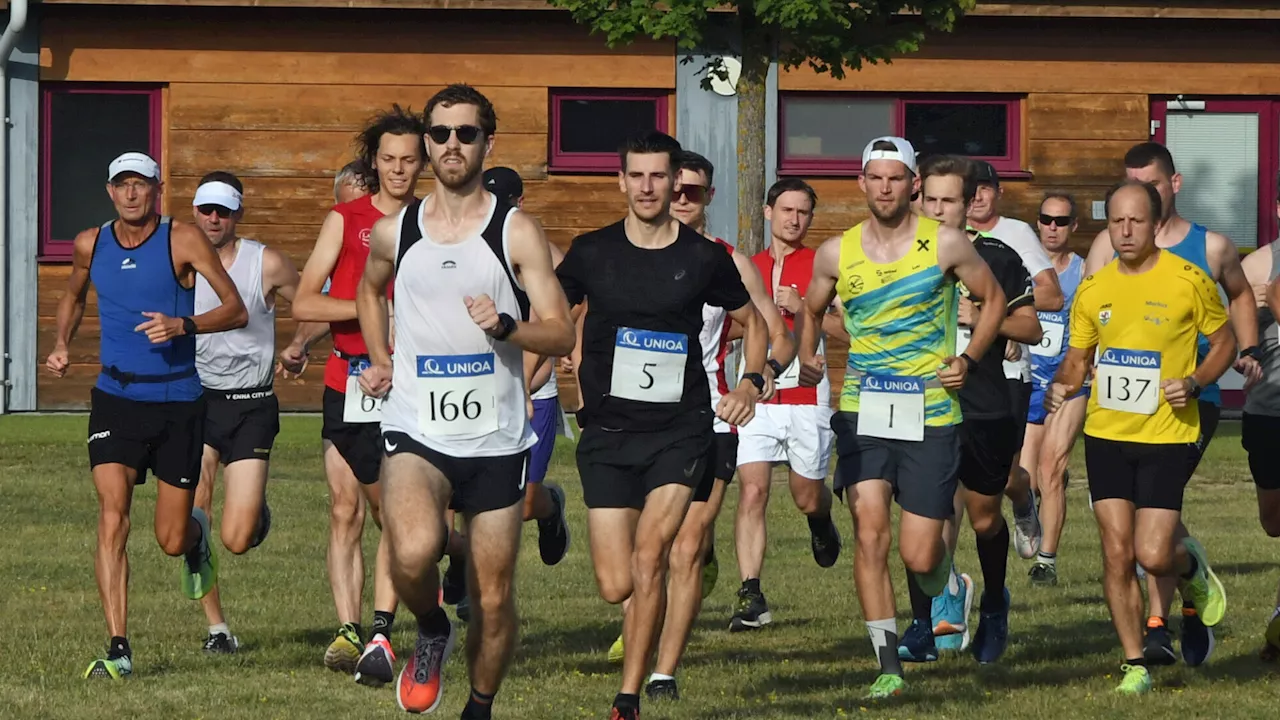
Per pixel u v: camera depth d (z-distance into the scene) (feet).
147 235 65.26
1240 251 179.22
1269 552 99.86
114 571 64.23
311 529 107.04
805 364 64.18
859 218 174.19
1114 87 176.24
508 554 49.62
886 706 58.90
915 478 60.90
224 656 68.69
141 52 167.84
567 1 129.08
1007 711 57.93
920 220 60.95
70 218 168.76
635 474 57.11
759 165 137.80
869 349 61.26
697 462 56.54
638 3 126.82
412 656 49.67
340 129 169.89
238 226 169.27
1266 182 178.60
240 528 71.72
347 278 67.97
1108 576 62.80
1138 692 61.21
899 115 174.70
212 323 64.80
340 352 68.33
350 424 67.31
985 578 68.95
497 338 47.37
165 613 79.15
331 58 169.37
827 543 84.38
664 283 56.90
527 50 170.50
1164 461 62.39
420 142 67.67
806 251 84.23
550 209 171.12
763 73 137.08
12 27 163.02
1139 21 175.63
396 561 47.57
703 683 63.72
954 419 61.31
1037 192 175.94
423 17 169.68
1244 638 73.20
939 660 69.26
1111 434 62.95
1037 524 88.84
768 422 80.64
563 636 75.05
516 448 49.78
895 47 130.31
